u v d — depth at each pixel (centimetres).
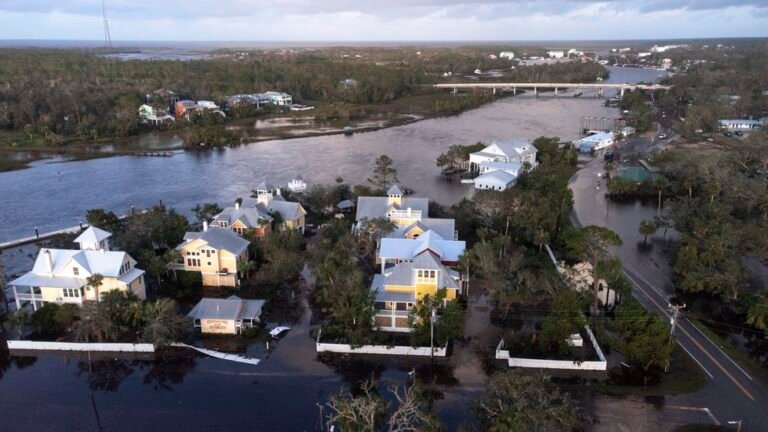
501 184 14350
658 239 11281
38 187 15475
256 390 6444
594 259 8862
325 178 16050
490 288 8169
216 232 9112
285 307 8394
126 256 8125
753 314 7538
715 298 8662
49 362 7031
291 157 19112
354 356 7119
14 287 7869
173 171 17225
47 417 5994
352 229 10569
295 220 11031
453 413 5997
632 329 7075
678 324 7850
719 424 5819
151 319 7256
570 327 6950
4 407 6159
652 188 14388
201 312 7588
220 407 6138
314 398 6291
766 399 6234
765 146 15450
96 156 19338
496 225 11019
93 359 7094
